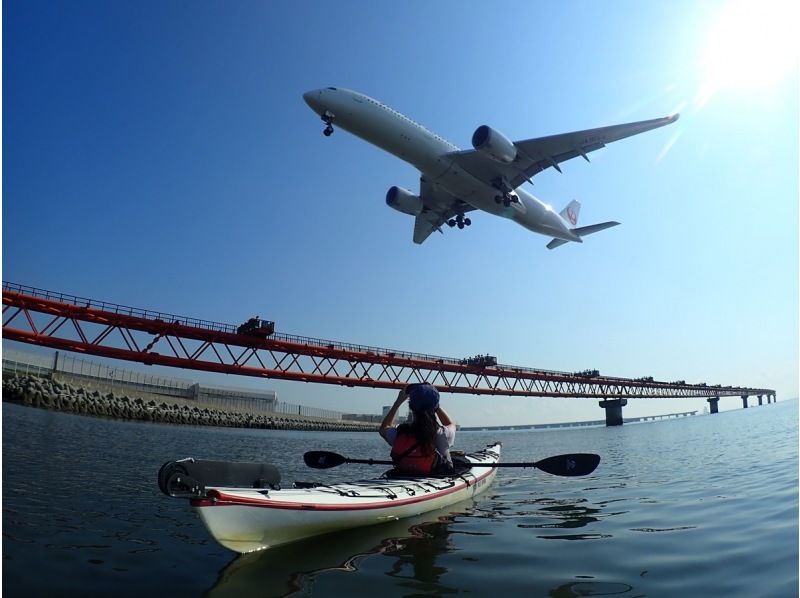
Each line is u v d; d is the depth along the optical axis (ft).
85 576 16.79
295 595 15.26
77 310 118.21
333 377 157.28
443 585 16.25
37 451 54.49
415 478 28.37
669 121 90.53
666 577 17.07
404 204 114.93
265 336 143.74
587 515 28.25
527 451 93.56
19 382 174.50
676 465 52.65
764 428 114.42
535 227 119.75
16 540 20.59
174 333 131.34
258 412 321.32
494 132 85.97
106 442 75.82
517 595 15.35
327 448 107.45
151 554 19.42
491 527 24.99
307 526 20.67
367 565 18.28
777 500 29.35
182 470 17.13
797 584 15.75
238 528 18.25
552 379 233.76
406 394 29.76
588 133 91.76
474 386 195.83
